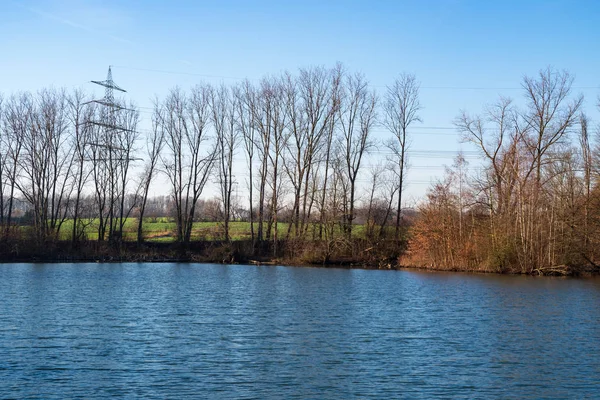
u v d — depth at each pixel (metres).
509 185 59.38
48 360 20.16
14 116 67.38
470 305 34.72
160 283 44.88
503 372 19.59
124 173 72.50
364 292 40.88
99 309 31.16
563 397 17.11
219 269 59.22
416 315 30.80
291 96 72.25
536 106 64.75
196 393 16.86
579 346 23.58
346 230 67.19
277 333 25.42
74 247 67.12
